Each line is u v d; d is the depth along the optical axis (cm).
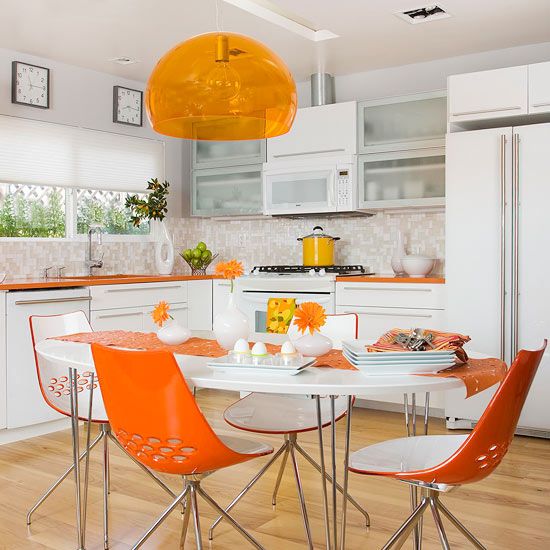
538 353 188
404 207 502
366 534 278
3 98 482
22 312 412
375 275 527
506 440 191
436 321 451
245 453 218
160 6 402
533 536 274
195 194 599
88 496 321
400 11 410
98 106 549
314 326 240
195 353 252
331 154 525
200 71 224
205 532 282
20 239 502
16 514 301
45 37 458
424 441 227
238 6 404
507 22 431
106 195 570
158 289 510
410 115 493
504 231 416
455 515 296
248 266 612
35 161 503
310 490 329
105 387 211
